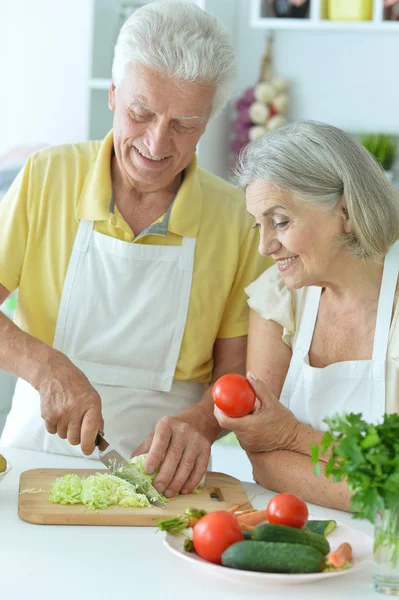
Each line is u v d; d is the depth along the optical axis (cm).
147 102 195
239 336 230
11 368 199
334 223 183
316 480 182
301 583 138
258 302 206
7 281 223
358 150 184
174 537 146
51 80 417
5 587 134
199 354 225
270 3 354
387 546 133
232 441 354
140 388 223
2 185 402
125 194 221
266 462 190
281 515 142
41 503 168
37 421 219
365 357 191
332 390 192
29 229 222
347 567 137
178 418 205
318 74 366
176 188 224
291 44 368
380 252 187
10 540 153
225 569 133
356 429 126
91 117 386
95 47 384
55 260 223
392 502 125
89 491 169
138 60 193
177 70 192
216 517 137
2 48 421
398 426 126
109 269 220
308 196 178
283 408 187
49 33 415
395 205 186
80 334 222
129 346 221
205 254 224
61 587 135
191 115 198
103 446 187
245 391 183
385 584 135
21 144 423
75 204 221
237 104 365
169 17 195
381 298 190
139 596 132
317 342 198
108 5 386
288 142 180
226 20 365
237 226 227
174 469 183
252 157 183
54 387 191
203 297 223
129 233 219
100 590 134
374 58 360
